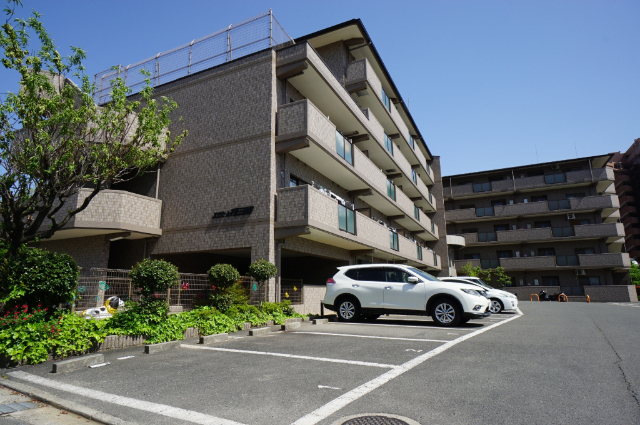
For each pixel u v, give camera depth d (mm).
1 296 6512
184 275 11148
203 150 14734
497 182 39844
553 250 37688
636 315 13703
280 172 14000
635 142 54188
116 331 7270
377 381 4789
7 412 3943
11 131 7551
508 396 4191
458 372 5172
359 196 20703
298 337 8500
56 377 5168
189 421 3625
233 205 13664
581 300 33938
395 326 10266
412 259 24500
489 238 38969
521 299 36219
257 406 3977
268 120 13805
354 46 21094
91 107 8695
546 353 6363
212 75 15352
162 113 9633
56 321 6582
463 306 10023
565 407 3857
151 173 15445
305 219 12641
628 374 5035
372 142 21109
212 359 6254
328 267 18172
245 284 12539
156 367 5715
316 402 4066
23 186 7832
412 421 3516
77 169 8625
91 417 3787
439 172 38312
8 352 5633
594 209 36375
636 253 52906
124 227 13383
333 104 17594
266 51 14695
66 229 12820
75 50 8133
